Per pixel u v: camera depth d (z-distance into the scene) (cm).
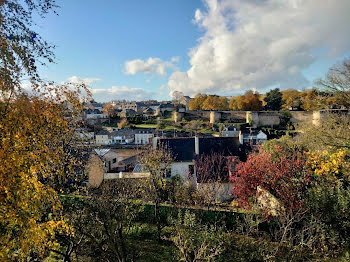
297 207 1010
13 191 406
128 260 855
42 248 500
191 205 1501
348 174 1032
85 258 795
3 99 384
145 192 1355
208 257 785
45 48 421
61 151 667
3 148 388
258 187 1265
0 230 408
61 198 1034
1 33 365
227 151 2136
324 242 902
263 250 922
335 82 1447
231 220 1209
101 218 837
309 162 1142
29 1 396
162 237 1055
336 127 1528
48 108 511
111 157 2984
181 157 2086
